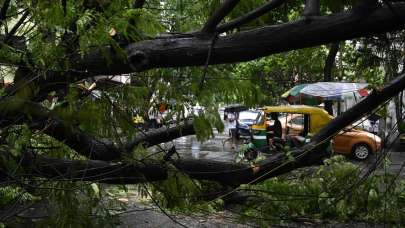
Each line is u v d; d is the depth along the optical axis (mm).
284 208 5852
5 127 3938
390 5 3105
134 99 4137
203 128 4078
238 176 5117
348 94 18312
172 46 3455
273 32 3312
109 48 3607
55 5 3266
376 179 6207
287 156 5008
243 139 22859
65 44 3576
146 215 7629
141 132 4691
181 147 20094
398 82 4840
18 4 4023
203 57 3430
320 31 3248
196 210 5273
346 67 23719
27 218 4777
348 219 7004
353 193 6129
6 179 4383
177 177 4766
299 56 22031
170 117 4340
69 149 4992
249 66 19531
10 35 3936
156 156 5176
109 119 4156
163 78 4191
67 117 4039
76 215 4559
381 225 7020
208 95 4000
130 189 9148
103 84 4145
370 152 17828
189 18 4309
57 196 4543
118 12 3416
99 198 5211
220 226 6867
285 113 19281
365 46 6430
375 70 6371
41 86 3926
